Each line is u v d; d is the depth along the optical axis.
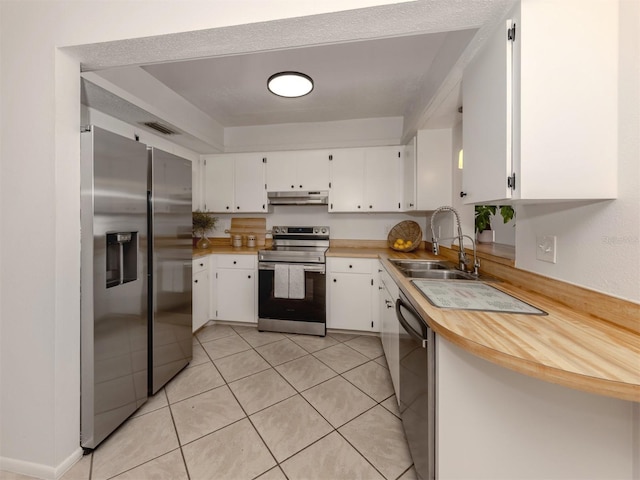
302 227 3.49
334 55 2.05
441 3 1.08
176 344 2.12
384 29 1.24
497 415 0.97
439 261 2.33
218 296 3.17
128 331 1.65
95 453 1.44
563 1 0.96
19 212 1.34
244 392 1.94
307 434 1.56
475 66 1.34
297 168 3.27
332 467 1.35
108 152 1.49
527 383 0.93
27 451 1.34
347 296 2.93
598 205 0.98
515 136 1.03
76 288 1.41
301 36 1.29
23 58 1.35
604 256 0.96
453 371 1.00
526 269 1.40
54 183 1.32
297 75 2.03
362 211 3.16
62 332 1.35
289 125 3.46
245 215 3.74
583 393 0.89
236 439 1.52
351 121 3.33
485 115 1.23
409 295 1.37
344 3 1.12
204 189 3.49
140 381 1.75
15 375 1.36
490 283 1.57
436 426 1.04
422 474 1.15
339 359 2.41
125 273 1.71
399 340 1.65
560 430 0.91
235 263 3.14
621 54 0.92
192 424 1.63
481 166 1.26
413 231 3.14
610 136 0.94
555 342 0.81
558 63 0.97
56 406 1.32
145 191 1.78
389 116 3.24
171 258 2.05
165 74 2.31
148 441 1.51
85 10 1.32
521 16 0.99
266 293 3.02
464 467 1.00
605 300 0.96
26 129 1.34
